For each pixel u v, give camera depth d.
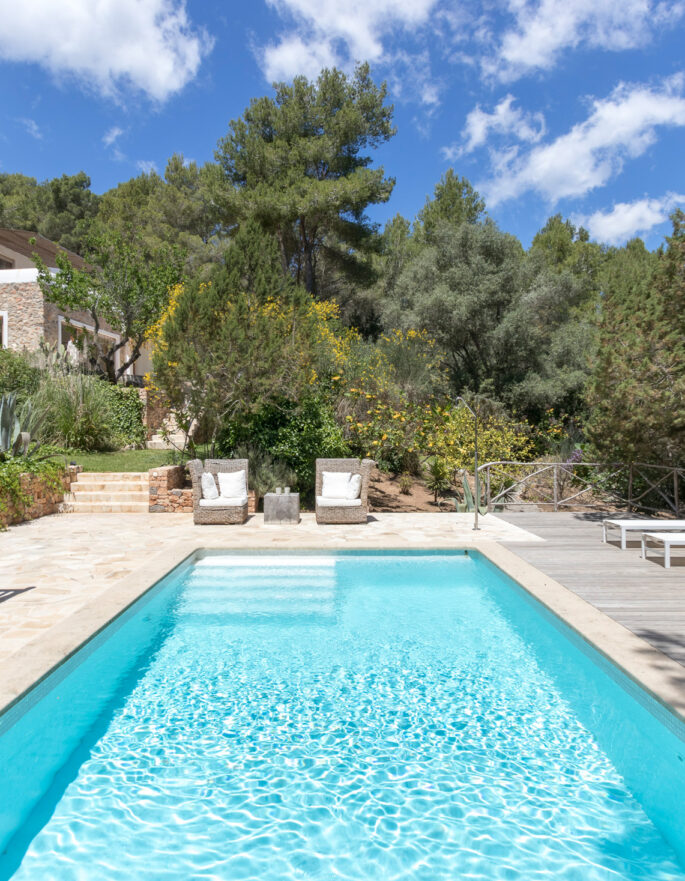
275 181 20.88
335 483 9.51
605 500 11.61
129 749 3.20
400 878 2.27
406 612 5.44
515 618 5.28
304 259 23.14
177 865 2.33
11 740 3.17
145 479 11.26
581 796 2.80
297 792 2.81
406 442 13.25
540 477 12.84
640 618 4.66
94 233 17.86
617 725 3.47
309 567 6.96
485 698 3.78
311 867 2.33
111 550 7.23
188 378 10.12
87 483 10.88
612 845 2.46
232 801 2.75
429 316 19.98
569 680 4.05
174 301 13.23
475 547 7.45
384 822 2.60
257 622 5.17
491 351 20.17
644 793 2.83
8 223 34.66
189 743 3.25
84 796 2.78
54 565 6.46
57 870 2.30
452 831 2.54
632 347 8.85
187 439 11.56
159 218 28.88
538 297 20.58
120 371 17.94
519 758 3.12
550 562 6.65
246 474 9.97
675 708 3.10
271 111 21.92
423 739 3.30
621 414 8.97
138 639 4.78
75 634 4.20
